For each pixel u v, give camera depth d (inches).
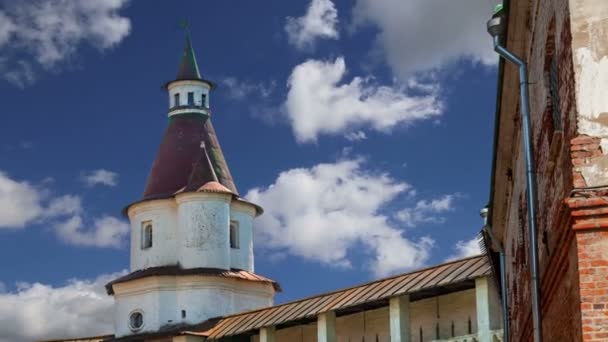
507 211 1123.3
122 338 2800.2
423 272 2117.4
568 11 545.3
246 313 2620.6
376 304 2176.4
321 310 2272.4
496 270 1368.1
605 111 530.9
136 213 2952.8
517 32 738.8
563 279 582.6
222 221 2893.7
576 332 540.1
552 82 633.6
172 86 3122.5
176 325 2770.7
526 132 689.6
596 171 528.1
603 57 534.6
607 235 520.4
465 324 2041.1
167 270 2827.3
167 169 2994.6
